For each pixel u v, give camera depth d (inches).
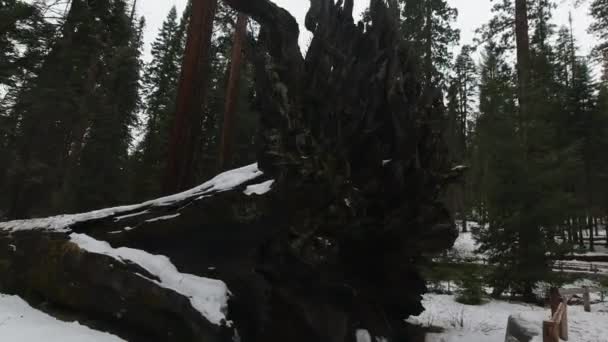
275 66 219.1
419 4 738.8
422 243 240.4
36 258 258.2
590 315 343.6
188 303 194.9
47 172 713.0
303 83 225.9
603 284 500.4
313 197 198.2
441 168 241.1
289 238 203.9
